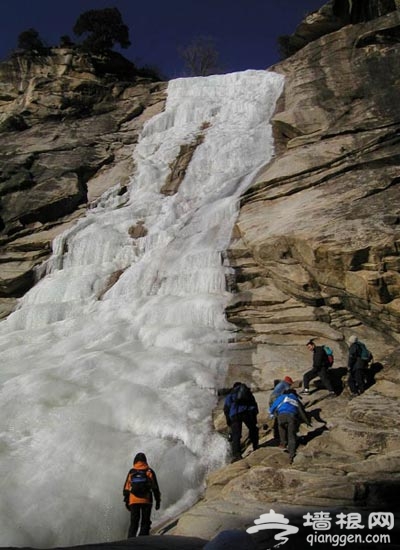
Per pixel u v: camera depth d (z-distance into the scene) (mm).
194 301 16938
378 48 25750
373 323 14914
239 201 20438
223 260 18406
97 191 26953
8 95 35250
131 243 22344
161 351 15375
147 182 26203
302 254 15812
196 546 7109
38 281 22891
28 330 19078
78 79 34250
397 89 23391
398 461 9023
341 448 10156
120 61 37625
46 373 14609
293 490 8531
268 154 25156
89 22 37469
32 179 26953
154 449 11547
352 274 14484
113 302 19344
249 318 16312
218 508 8352
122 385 13555
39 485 10516
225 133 27531
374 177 18031
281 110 26953
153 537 7695
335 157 19719
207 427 12266
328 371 13203
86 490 10531
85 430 12000
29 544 9289
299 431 11078
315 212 17219
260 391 13367
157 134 29844
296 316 15812
